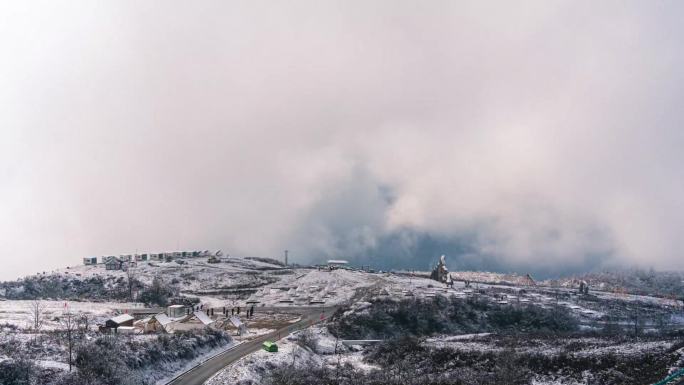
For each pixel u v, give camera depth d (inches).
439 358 4362.7
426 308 6407.5
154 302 7465.6
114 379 3048.7
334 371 4065.0
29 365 2874.0
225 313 6392.7
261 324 5915.4
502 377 3750.0
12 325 4598.9
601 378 3585.1
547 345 4562.0
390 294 6929.1
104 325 4923.7
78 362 3107.8
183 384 3361.2
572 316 6884.8
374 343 5398.6
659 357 3688.5
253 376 3666.3
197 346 4165.8
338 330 5654.5
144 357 3511.3
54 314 5703.7
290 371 3836.1
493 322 6476.4
